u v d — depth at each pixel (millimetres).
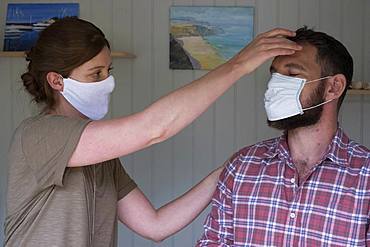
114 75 3176
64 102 1522
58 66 1457
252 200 1586
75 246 1439
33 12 3193
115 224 1628
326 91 1554
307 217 1504
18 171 1433
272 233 1543
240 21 3088
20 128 1446
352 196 1469
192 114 1345
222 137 3164
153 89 3166
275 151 1621
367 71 3090
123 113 3184
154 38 3146
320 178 1519
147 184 3213
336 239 1466
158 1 3133
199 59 3119
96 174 1531
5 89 3244
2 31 3219
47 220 1429
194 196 1832
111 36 3168
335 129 1578
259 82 3113
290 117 1563
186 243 3203
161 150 3199
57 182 1396
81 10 3178
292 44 1431
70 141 1357
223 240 1639
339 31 3094
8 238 1462
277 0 3090
